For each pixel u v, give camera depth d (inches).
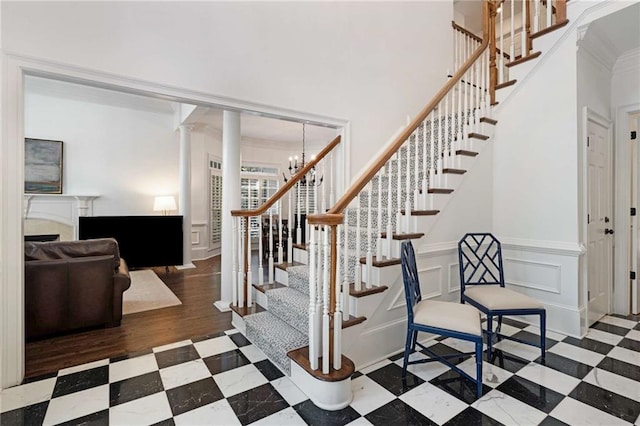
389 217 98.3
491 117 131.5
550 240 115.0
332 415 69.0
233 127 139.9
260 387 80.0
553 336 108.4
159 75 92.0
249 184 328.5
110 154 232.1
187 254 233.6
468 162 120.9
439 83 167.3
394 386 79.8
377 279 93.9
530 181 120.5
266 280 172.2
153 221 221.6
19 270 78.7
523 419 66.7
